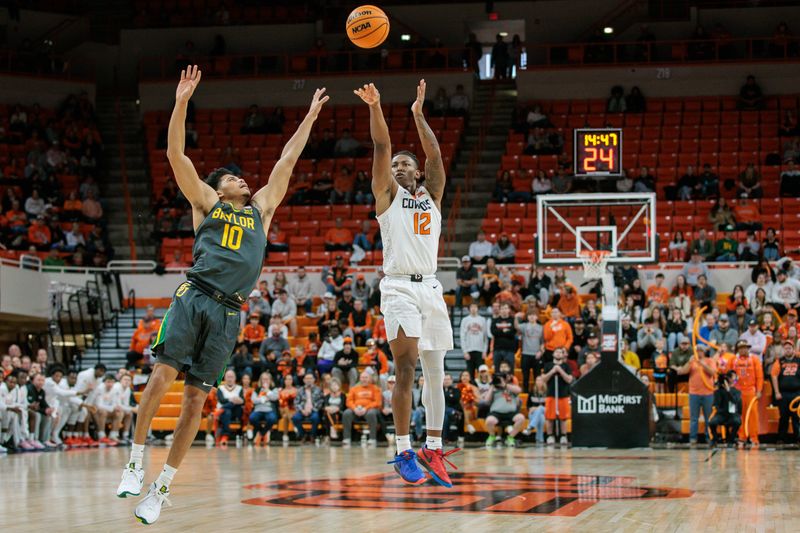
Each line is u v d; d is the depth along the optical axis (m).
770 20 28.64
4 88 28.05
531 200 24.42
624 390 14.85
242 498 7.64
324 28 30.38
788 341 16.38
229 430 17.47
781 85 27.06
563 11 29.86
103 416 17.22
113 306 22.77
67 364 20.84
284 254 23.42
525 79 28.22
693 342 16.30
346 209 24.72
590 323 18.06
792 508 6.79
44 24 30.66
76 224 24.09
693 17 28.94
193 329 5.64
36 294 21.50
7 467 11.69
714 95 27.36
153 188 26.48
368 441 17.11
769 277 19.45
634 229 22.95
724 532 5.58
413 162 6.48
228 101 29.19
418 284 6.34
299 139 6.39
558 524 5.91
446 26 30.42
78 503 7.39
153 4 31.34
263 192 6.16
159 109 29.41
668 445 16.09
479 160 26.72
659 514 6.43
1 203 24.59
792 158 24.67
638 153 25.73
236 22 30.67
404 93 28.72
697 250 21.30
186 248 24.09
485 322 18.36
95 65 31.00
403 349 6.23
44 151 26.58
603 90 27.88
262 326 19.80
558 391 16.44
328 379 17.83
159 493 5.52
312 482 9.12
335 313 19.67
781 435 16.20
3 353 22.17
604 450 14.48
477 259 22.16
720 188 24.34
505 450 14.71
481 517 6.28
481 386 16.78
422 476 6.10
